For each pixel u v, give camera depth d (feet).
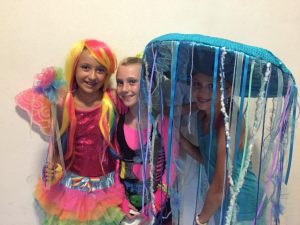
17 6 3.10
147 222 3.14
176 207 3.15
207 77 2.52
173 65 2.27
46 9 3.12
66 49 3.20
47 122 3.24
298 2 3.28
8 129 3.35
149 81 2.62
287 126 2.43
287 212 3.68
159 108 2.78
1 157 3.41
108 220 3.15
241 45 2.22
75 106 3.05
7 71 3.22
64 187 3.16
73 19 3.15
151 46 2.40
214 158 2.82
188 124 2.83
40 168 3.44
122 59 3.20
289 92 2.32
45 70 2.90
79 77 2.94
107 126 3.07
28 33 3.16
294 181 3.63
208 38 2.22
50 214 3.23
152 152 2.80
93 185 3.16
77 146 3.12
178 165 3.09
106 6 3.15
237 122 2.44
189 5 3.22
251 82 2.24
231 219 2.61
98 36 3.20
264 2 3.26
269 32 3.32
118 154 3.17
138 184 3.18
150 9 3.20
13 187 3.49
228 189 2.62
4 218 3.56
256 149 2.83
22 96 3.23
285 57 3.38
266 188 2.75
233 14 3.27
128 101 2.95
